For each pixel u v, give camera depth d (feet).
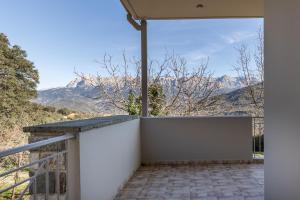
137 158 18.04
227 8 17.74
